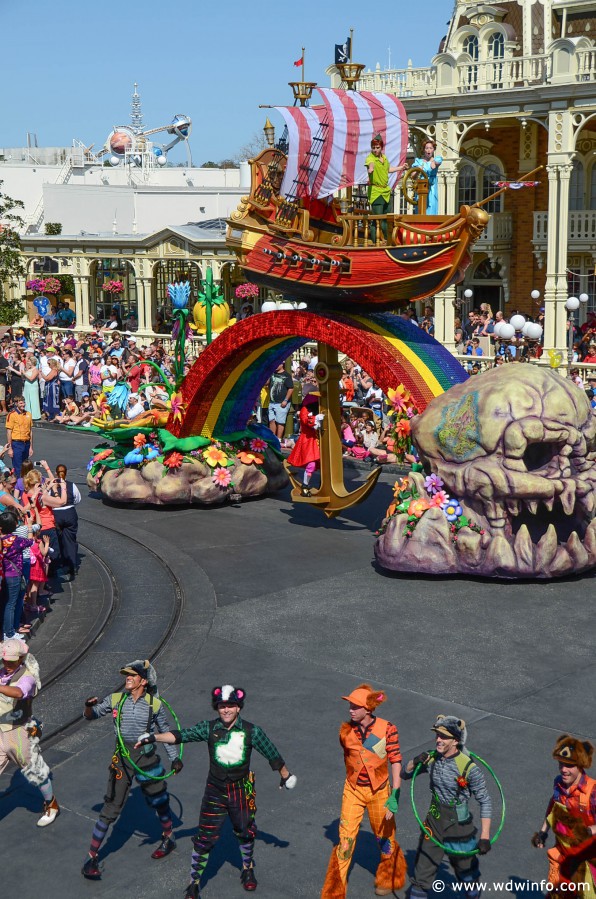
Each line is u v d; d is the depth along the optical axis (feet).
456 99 107.04
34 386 98.02
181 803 30.68
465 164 127.75
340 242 56.39
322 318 56.65
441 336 103.40
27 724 29.04
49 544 50.01
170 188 168.25
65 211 174.81
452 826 24.34
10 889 26.48
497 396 48.08
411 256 53.36
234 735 25.45
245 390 66.90
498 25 118.01
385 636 43.19
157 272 147.43
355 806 25.32
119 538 59.47
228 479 65.82
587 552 48.85
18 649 28.96
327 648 42.06
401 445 53.11
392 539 50.39
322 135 58.13
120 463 67.62
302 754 33.24
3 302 142.61
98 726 36.01
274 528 61.21
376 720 25.48
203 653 41.96
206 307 68.23
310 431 62.69
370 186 56.13
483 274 129.80
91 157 206.59
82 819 29.86
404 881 26.03
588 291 122.31
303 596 48.62
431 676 39.04
